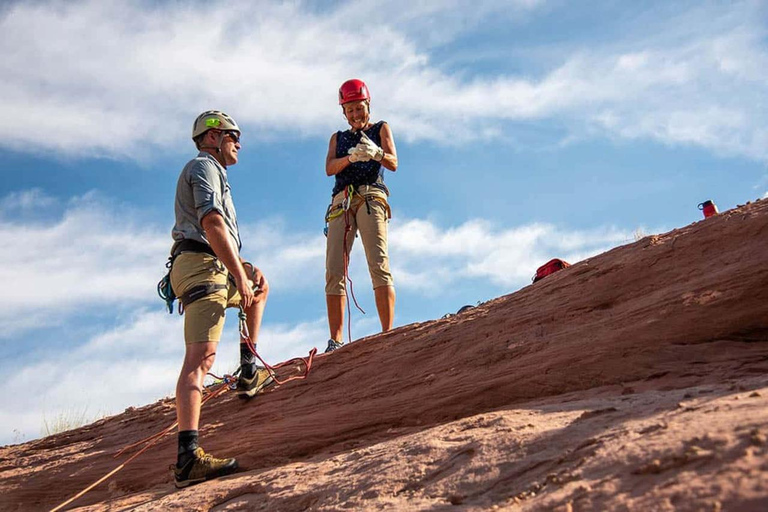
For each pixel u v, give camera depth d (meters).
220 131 5.29
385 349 5.47
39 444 6.57
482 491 2.80
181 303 4.96
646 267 4.57
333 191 6.82
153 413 6.29
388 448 3.70
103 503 5.05
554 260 6.65
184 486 4.70
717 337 3.82
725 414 2.54
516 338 4.70
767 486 1.94
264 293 5.66
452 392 4.57
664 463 2.30
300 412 5.23
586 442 2.79
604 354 4.07
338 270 6.64
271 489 3.84
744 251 4.12
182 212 5.01
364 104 6.83
